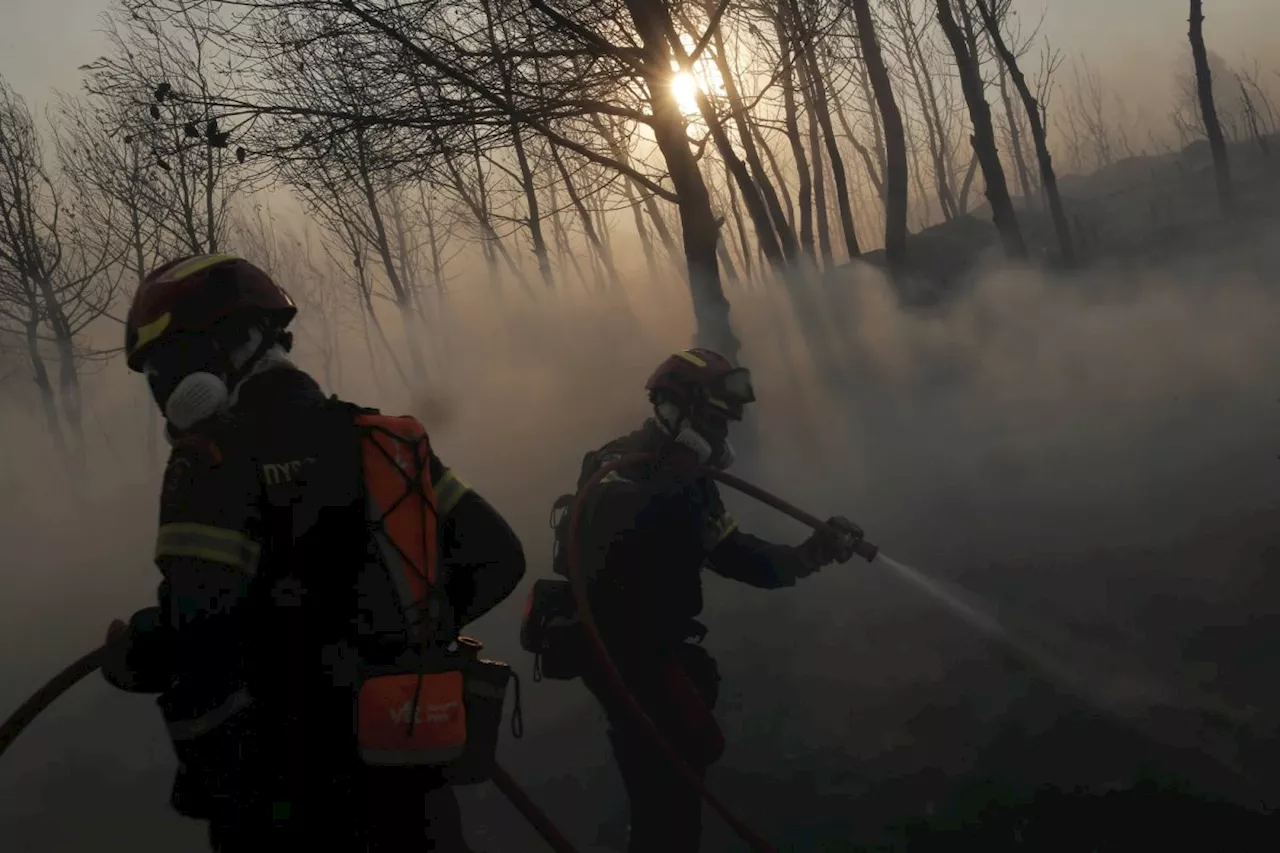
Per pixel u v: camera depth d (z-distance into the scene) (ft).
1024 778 11.46
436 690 6.59
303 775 6.23
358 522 6.69
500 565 7.18
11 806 16.79
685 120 25.32
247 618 6.34
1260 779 10.62
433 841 6.75
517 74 24.70
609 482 10.39
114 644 6.54
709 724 10.21
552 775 14.35
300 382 6.87
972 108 37.14
